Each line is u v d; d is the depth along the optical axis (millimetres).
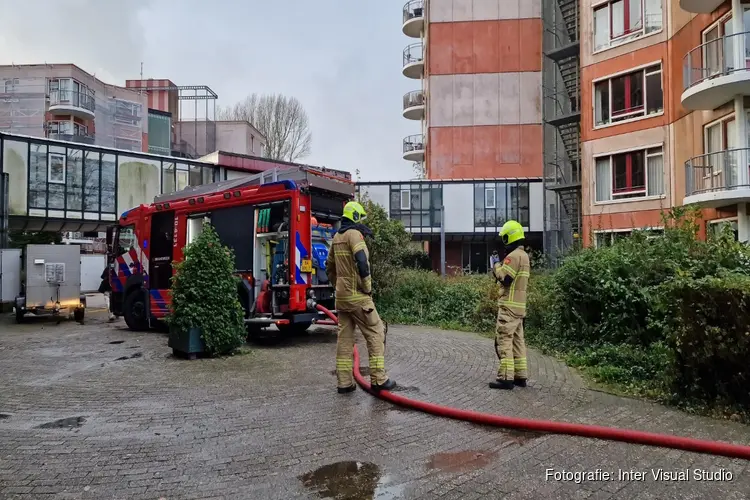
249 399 5844
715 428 4762
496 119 34844
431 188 32375
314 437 4625
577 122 26703
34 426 4973
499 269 6367
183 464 4043
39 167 21281
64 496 3514
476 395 5914
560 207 27875
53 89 38906
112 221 22984
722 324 5059
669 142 18531
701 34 16641
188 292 8258
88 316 16516
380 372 5898
